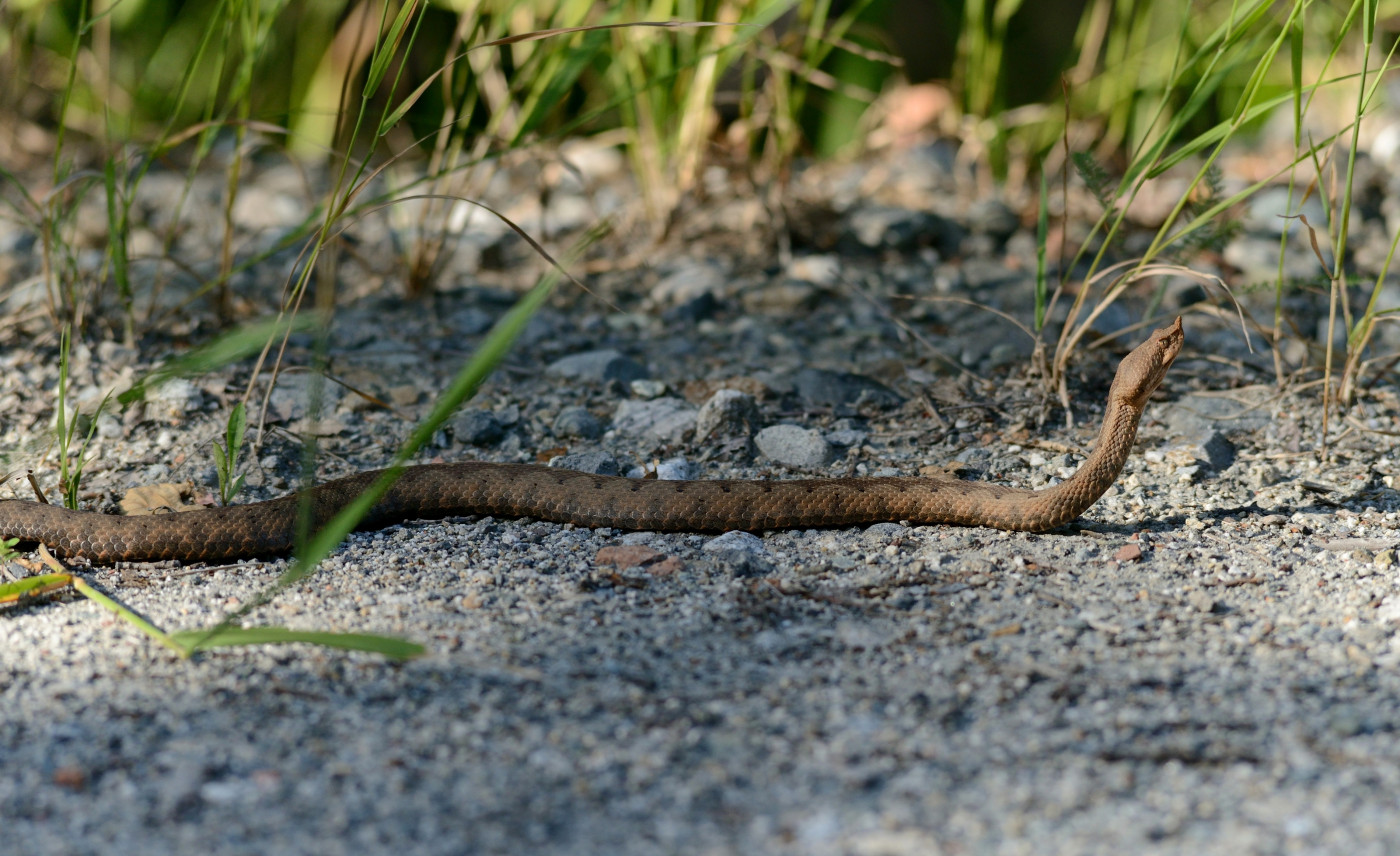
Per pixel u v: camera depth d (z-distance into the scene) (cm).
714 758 421
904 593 559
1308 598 551
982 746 429
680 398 838
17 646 509
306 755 424
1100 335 923
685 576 582
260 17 1005
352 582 579
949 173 1260
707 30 1050
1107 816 388
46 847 376
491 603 550
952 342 924
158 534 611
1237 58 724
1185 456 731
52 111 1472
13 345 866
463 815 390
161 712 453
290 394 820
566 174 1303
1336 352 879
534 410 822
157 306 949
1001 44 1259
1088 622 527
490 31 1003
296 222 1204
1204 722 442
